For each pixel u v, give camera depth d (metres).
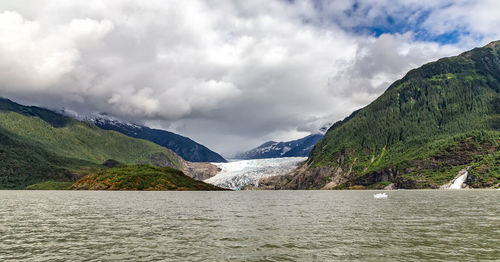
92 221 57.47
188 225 51.91
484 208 78.94
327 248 33.78
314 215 66.94
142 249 33.84
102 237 40.75
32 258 30.45
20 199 134.75
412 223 52.31
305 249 33.47
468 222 52.94
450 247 33.91
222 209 83.25
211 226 50.56
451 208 79.62
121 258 30.22
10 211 77.19
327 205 97.31
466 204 92.81
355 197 153.88
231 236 41.06
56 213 72.19
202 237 40.47
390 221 55.22
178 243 36.81
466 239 38.09
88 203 106.44
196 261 29.03
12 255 31.58
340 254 31.28
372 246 34.62
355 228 47.38
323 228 47.62
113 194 188.25
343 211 75.75
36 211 77.12
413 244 35.50
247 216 65.56
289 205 99.12
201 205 97.81
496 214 65.00
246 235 41.78
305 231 44.84
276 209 83.19
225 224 52.94
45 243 37.16
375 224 51.53
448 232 43.06
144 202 111.69
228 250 33.19
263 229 47.03
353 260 29.03
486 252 31.62
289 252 32.19
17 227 50.12
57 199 133.38
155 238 39.88
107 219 60.59
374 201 114.19
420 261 28.52
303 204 103.56
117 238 40.00
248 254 31.47
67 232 44.88
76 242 37.62
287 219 59.84
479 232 42.94
